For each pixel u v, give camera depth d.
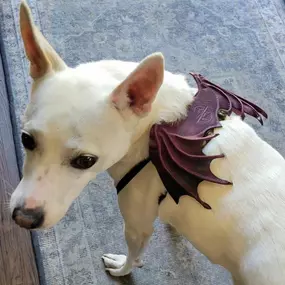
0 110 0.61
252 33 0.73
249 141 0.40
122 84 0.33
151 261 0.54
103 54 0.68
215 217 0.39
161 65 0.32
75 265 0.53
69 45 0.68
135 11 0.72
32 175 0.35
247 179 0.39
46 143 0.34
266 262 0.36
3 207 0.53
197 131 0.39
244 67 0.69
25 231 0.53
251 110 0.42
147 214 0.43
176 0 0.74
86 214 0.56
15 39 0.67
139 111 0.35
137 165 0.40
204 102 0.41
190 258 0.55
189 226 0.41
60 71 0.36
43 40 0.35
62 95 0.34
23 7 0.32
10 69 0.64
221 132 0.40
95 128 0.34
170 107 0.39
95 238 0.54
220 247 0.40
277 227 0.37
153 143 0.39
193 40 0.71
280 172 0.39
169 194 0.40
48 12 0.70
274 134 0.64
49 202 0.35
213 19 0.73
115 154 0.36
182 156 0.38
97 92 0.35
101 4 0.72
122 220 0.56
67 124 0.33
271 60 0.71
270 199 0.38
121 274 0.52
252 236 0.37
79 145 0.34
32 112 0.34
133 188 0.41
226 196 0.38
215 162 0.39
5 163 0.56
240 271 0.39
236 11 0.75
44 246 0.53
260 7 0.76
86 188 0.57
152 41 0.70
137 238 0.46
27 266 0.51
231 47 0.71
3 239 0.52
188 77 0.67
